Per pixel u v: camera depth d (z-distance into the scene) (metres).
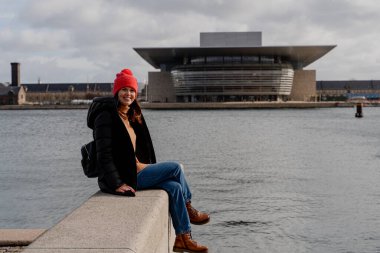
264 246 16.50
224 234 17.91
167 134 69.94
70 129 89.25
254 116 129.50
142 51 169.88
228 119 113.06
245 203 23.05
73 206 22.98
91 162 6.02
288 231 18.19
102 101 5.96
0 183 29.95
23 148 55.38
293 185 27.98
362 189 26.48
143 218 4.80
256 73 175.25
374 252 15.76
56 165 38.97
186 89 181.12
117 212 5.03
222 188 27.11
